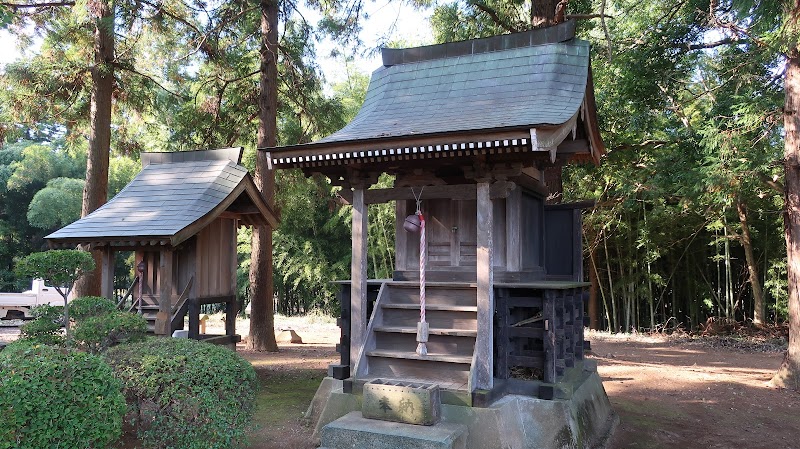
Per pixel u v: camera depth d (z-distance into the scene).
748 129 9.45
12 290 26.83
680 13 11.94
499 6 11.75
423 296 5.59
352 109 18.34
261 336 12.09
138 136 14.64
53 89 11.09
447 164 5.77
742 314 17.78
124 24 10.58
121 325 5.23
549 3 10.08
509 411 5.24
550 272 7.56
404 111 6.47
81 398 3.39
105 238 7.31
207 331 15.73
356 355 6.01
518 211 6.32
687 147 11.45
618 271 18.05
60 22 11.01
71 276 5.43
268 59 11.95
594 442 5.66
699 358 11.98
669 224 15.81
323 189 13.77
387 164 6.00
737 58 10.55
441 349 5.77
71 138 12.76
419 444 4.63
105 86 10.77
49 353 3.72
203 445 4.16
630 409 7.30
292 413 6.61
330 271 20.11
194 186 8.36
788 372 8.70
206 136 12.89
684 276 18.02
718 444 5.85
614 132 12.77
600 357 11.94
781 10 8.23
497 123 5.14
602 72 13.30
